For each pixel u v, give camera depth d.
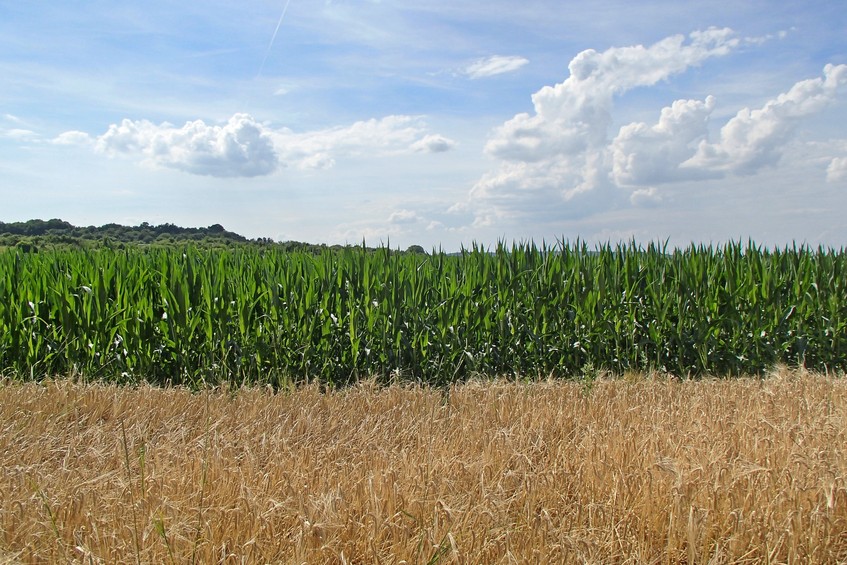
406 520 4.33
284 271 11.90
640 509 4.59
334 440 6.41
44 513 4.32
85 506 4.44
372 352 11.45
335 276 11.67
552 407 7.35
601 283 11.94
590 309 11.95
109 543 4.00
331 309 11.59
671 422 6.62
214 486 4.86
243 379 10.97
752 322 12.15
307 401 7.98
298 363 11.37
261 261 12.52
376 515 4.14
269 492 4.75
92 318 11.16
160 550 3.94
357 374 10.91
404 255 12.99
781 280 12.32
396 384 9.08
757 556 4.26
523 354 12.02
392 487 4.66
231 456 5.64
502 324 11.77
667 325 12.15
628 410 7.08
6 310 11.16
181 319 11.01
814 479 5.00
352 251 12.25
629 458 5.45
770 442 5.75
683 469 5.05
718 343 12.10
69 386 8.16
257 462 5.42
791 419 6.62
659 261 12.58
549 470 5.15
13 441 6.09
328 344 11.37
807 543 4.19
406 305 11.56
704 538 4.21
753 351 12.11
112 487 4.92
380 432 6.51
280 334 11.28
